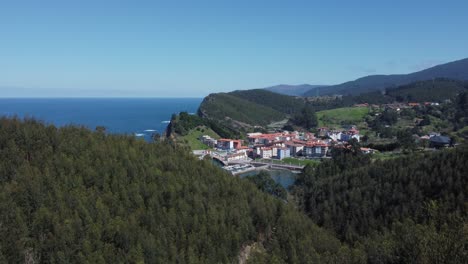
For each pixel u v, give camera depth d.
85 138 75.44
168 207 62.22
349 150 162.00
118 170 65.56
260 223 68.50
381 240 61.78
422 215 72.44
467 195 72.44
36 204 53.16
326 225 86.50
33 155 65.00
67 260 46.50
